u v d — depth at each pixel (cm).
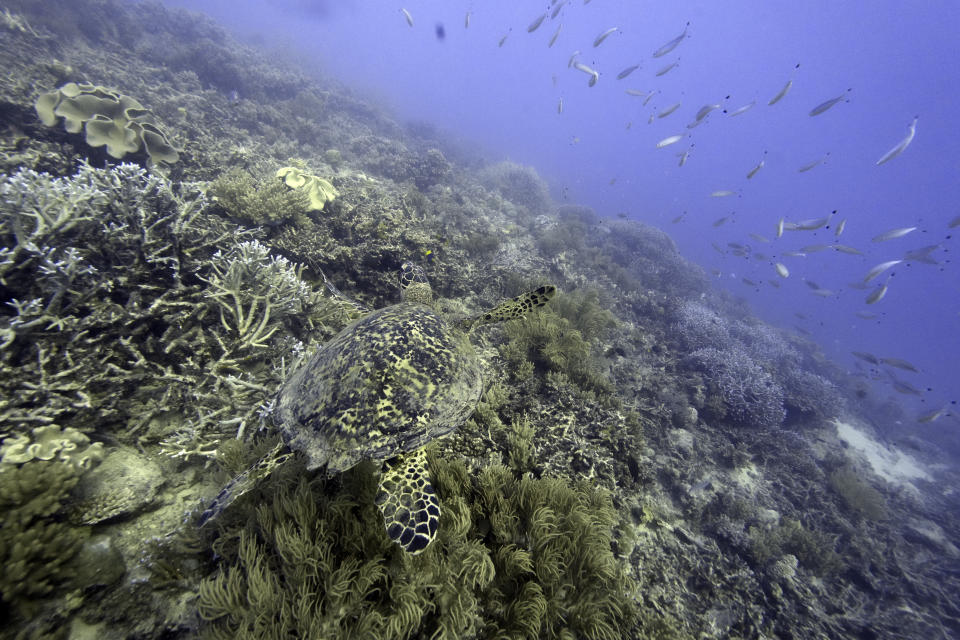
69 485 69
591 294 223
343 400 72
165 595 69
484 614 74
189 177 171
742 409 227
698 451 190
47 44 254
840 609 139
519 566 79
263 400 103
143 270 110
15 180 98
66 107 155
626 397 193
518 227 350
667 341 283
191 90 324
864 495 211
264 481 81
